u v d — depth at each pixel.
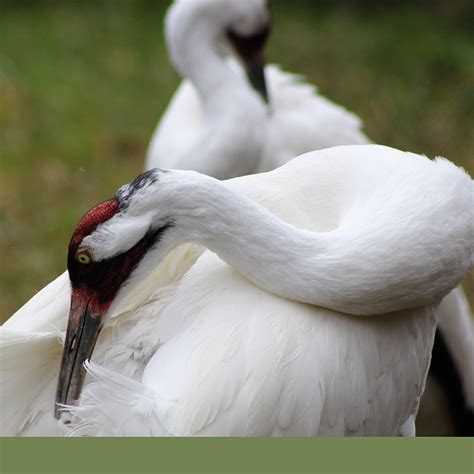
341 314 5.21
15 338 5.02
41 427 5.21
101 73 14.77
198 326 5.01
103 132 13.27
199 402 4.78
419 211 5.08
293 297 5.09
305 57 14.94
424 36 15.43
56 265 10.49
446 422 8.81
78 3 16.95
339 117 9.34
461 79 14.17
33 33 15.85
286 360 4.95
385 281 5.02
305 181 5.64
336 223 5.51
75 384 5.14
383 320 5.37
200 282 5.23
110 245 4.94
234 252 5.04
